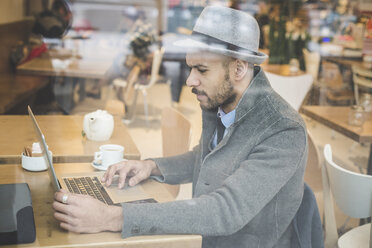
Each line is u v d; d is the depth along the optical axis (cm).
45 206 99
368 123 211
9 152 130
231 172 111
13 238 81
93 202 91
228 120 117
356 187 133
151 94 274
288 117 108
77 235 87
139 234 89
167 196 109
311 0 323
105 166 128
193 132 156
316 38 315
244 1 248
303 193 114
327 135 254
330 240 150
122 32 346
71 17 369
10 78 270
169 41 291
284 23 309
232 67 112
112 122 151
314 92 268
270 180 102
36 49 317
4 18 299
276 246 115
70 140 146
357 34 327
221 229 96
